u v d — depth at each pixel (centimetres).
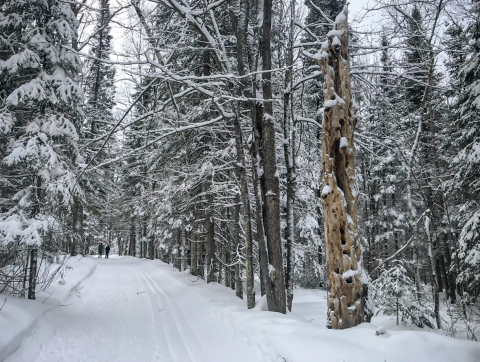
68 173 884
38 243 746
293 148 829
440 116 1275
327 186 509
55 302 902
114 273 1931
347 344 396
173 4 671
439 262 2017
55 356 548
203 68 1173
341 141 509
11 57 820
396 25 720
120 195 2530
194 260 1684
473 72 891
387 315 777
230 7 746
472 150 973
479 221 1026
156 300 1117
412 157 819
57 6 890
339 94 522
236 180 1092
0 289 788
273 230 697
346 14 544
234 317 634
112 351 591
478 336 732
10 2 869
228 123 1041
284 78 912
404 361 344
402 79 835
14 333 538
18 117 919
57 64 919
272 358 432
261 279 737
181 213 1545
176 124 1005
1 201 844
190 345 618
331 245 498
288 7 848
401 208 1919
